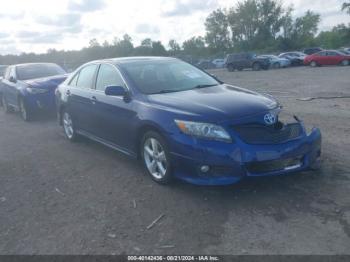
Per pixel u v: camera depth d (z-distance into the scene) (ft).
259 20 279.49
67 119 24.43
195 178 14.25
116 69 19.30
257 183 15.52
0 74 63.31
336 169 16.57
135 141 17.15
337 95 41.11
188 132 14.23
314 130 15.80
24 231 12.96
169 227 12.59
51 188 16.71
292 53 129.39
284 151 14.11
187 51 306.76
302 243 11.20
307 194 14.30
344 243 11.09
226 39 298.76
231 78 82.69
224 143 13.67
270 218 12.75
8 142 25.84
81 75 22.97
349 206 13.21
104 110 19.22
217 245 11.40
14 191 16.62
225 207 13.73
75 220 13.51
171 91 17.49
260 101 15.53
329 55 105.09
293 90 49.01
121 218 13.44
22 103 33.24
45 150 23.03
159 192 15.42
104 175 17.90
